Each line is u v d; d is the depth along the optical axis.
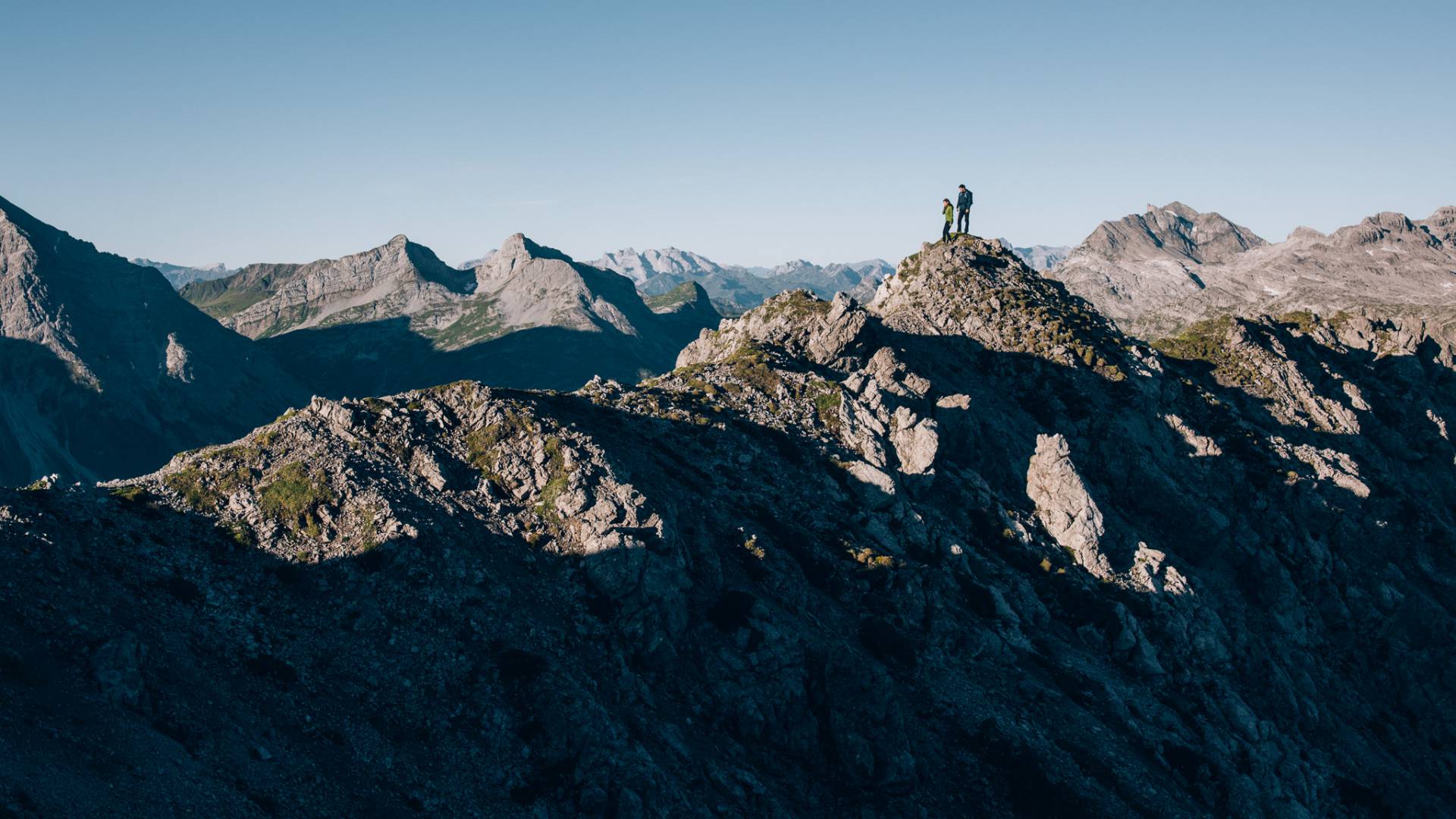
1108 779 64.56
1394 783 87.69
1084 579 89.56
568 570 61.00
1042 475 97.19
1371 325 171.62
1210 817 66.25
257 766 41.53
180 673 44.50
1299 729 90.00
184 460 60.94
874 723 59.97
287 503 57.56
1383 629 106.44
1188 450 114.50
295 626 51.22
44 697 38.22
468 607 54.97
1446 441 150.62
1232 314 162.12
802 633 64.75
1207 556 103.62
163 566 51.03
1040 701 69.94
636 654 58.75
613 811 47.53
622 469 68.44
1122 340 129.25
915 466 91.56
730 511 75.12
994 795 60.88
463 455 67.38
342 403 67.06
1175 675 83.81
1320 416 141.38
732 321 121.94
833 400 96.56
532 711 50.72
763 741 58.47
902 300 132.62
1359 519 117.12
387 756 45.84
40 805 32.38
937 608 74.25
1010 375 115.62
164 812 35.91
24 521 47.66
